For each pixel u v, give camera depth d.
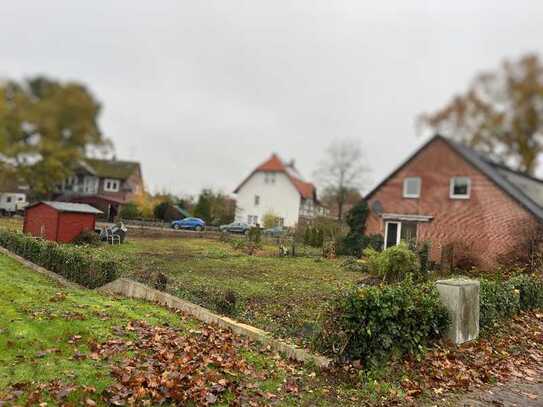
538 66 23.67
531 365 6.72
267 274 15.12
